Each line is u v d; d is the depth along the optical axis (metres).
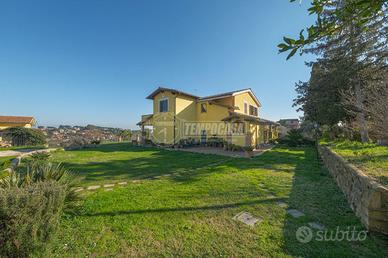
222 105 20.20
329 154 8.07
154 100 23.58
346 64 12.54
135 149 18.75
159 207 4.53
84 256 2.89
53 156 13.73
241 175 7.55
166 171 8.68
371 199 3.31
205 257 2.85
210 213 4.22
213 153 15.06
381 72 11.39
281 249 2.96
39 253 2.63
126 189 5.92
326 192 5.46
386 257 2.73
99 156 13.78
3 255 2.46
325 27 1.48
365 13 1.37
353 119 13.76
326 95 15.19
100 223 3.81
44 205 2.81
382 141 8.30
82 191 5.83
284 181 6.62
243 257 2.82
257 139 23.41
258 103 27.75
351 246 2.99
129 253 2.96
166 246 3.12
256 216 4.07
